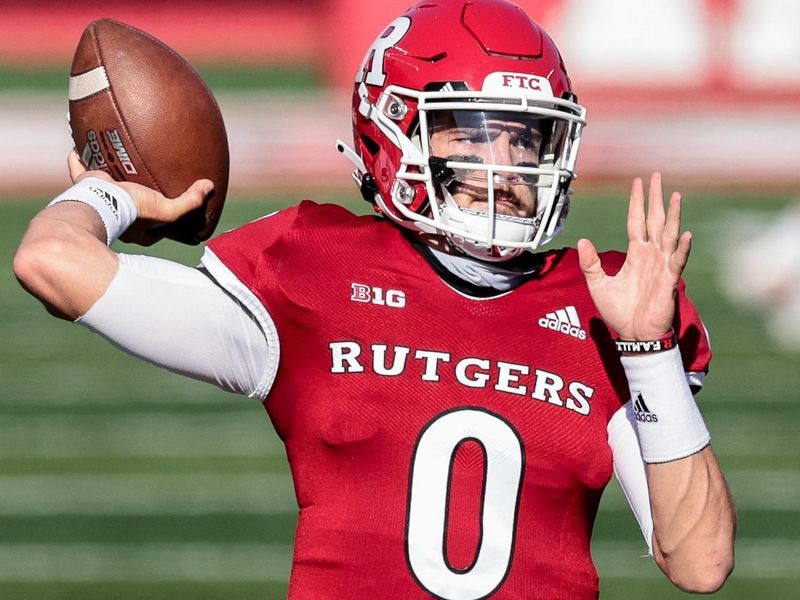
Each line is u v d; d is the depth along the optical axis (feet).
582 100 159.33
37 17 225.15
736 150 158.71
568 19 158.30
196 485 72.59
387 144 26.66
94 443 80.79
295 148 163.32
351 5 173.06
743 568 61.16
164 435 82.33
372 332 24.71
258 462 76.74
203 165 28.22
